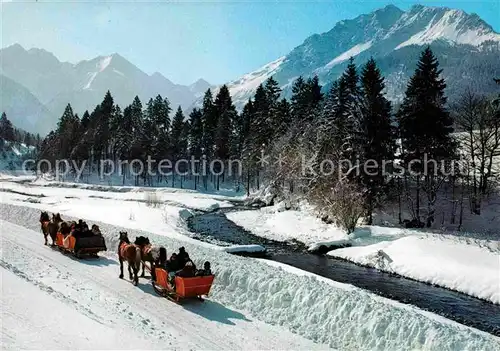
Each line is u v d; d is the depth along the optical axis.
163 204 54.41
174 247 19.55
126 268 17.95
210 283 13.90
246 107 93.50
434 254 26.28
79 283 15.11
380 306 12.05
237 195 83.94
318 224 41.81
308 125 58.41
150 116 105.38
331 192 40.25
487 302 20.55
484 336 11.20
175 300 14.02
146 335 10.69
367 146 43.38
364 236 35.91
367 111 44.84
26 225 28.53
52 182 95.44
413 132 43.84
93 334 10.02
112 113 108.75
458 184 51.81
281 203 56.06
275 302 13.53
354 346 11.28
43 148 127.69
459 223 42.75
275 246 33.22
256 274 14.93
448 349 10.17
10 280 13.49
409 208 47.12
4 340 9.02
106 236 22.91
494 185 49.28
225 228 41.41
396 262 26.59
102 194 70.94
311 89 77.38
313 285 13.71
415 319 11.23
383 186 44.66
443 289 22.66
